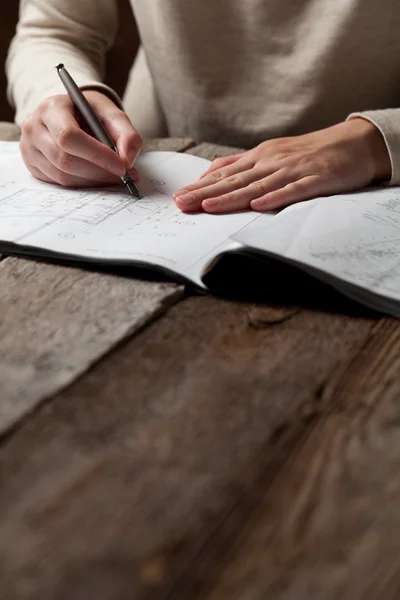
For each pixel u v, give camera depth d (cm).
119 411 39
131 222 63
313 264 50
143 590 29
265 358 45
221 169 72
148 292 52
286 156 72
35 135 74
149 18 109
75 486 34
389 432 38
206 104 109
